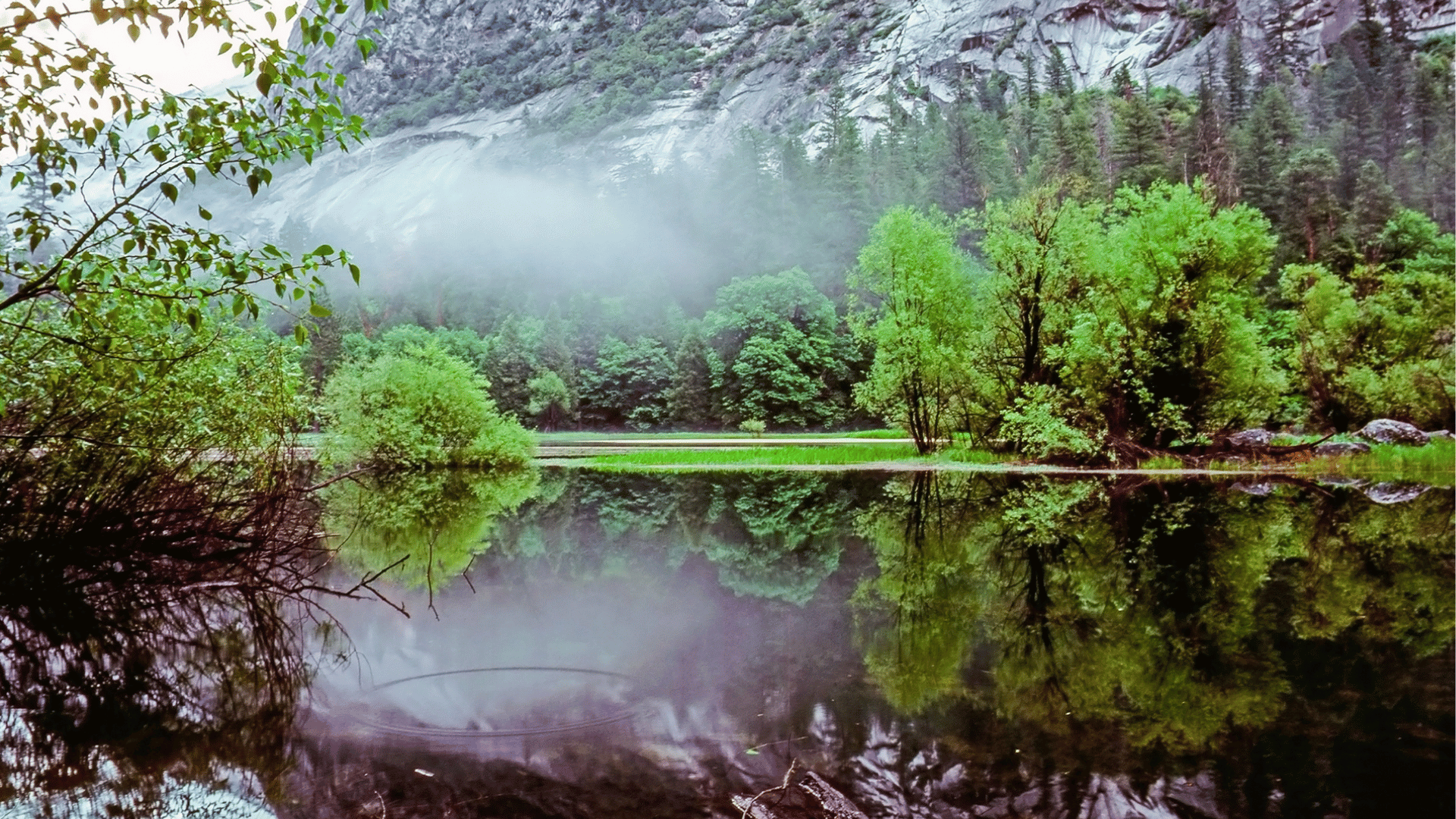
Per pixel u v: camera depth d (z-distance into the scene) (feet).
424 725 11.88
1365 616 18.61
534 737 11.37
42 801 9.39
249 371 26.66
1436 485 49.32
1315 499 42.60
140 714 12.57
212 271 14.80
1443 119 249.14
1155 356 65.92
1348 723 11.68
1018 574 24.12
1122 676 14.11
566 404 236.63
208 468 25.89
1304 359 84.38
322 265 14.10
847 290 292.40
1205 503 41.45
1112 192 262.47
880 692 13.29
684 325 263.29
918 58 624.59
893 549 29.25
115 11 11.33
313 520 35.60
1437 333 82.69
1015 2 596.70
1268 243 65.21
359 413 70.69
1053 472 62.08
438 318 373.40
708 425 233.96
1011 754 10.58
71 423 21.40
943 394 80.18
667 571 25.30
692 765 10.21
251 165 13.73
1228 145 270.26
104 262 13.57
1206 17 491.31
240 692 13.62
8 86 12.07
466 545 30.78
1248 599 20.40
